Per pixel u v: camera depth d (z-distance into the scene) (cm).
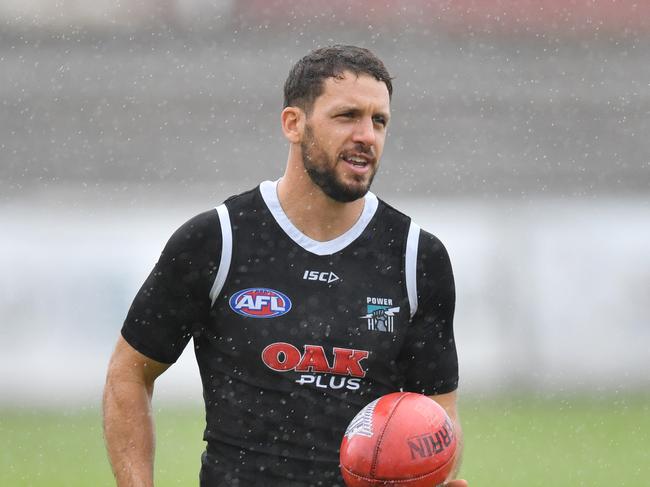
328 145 1402
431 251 1478
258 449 1422
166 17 9275
